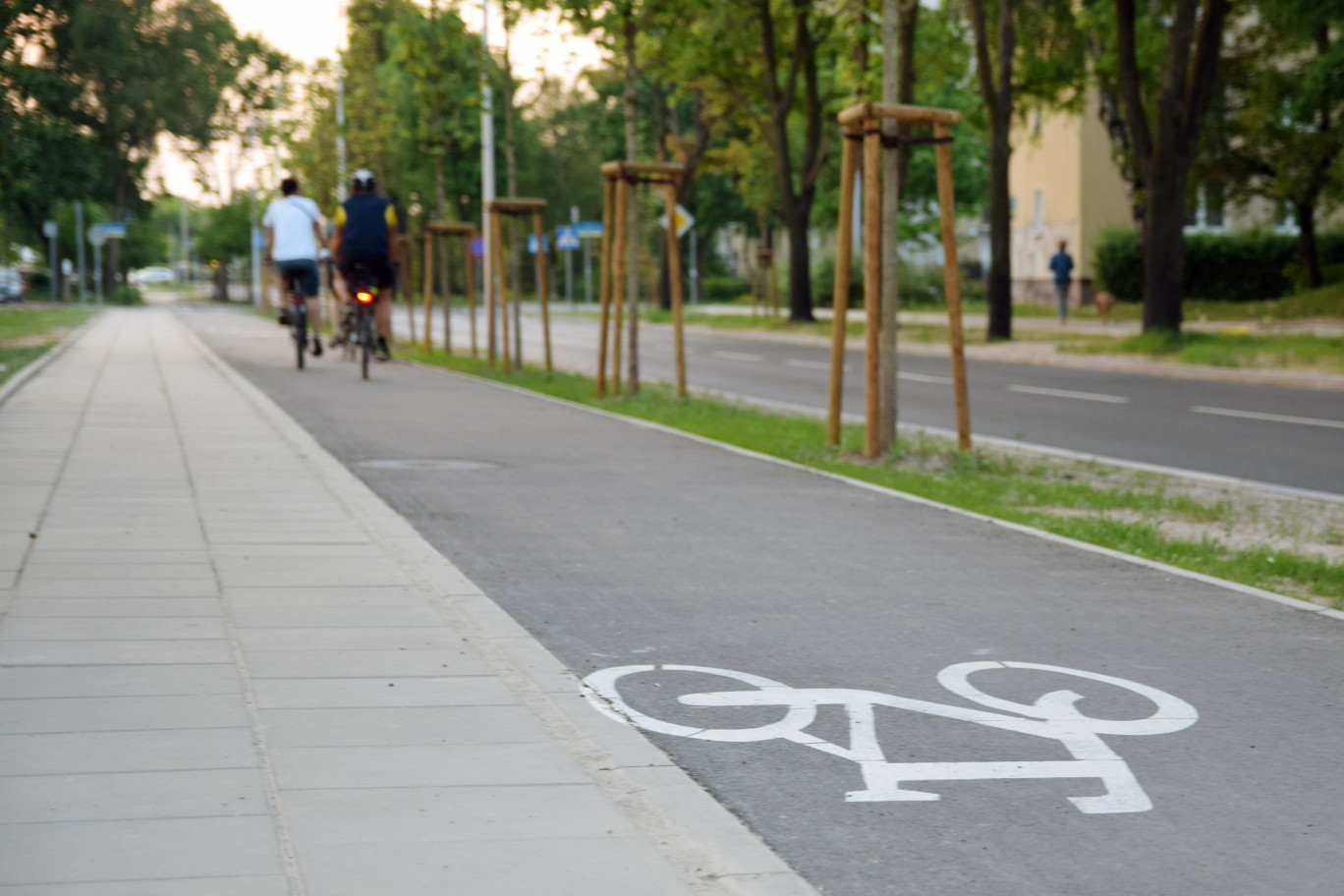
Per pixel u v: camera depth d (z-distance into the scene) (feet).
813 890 10.65
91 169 201.77
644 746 14.19
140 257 340.59
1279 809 12.89
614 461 38.22
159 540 24.47
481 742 14.08
